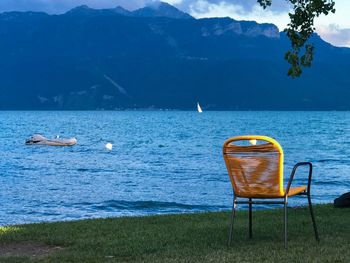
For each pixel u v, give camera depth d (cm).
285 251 678
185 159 4606
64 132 9681
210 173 3450
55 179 3142
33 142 6606
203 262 627
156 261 638
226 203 2159
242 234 814
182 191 2567
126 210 2011
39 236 828
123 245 747
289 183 687
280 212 1080
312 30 1151
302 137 8012
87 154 5281
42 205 2122
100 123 14838
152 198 2322
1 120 17325
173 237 796
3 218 1814
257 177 691
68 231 870
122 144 6681
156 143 6788
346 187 2714
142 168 3831
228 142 694
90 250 720
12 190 2608
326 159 4569
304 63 1158
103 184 2886
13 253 715
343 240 746
